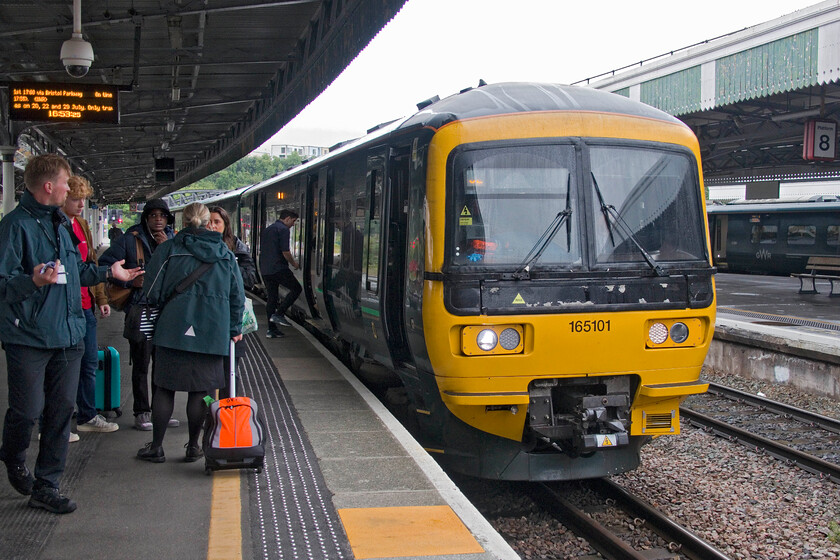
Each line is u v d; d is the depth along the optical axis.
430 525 4.44
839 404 10.16
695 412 9.44
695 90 19.56
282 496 4.89
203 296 5.21
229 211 25.12
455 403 5.89
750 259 30.66
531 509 6.46
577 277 6.00
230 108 24.22
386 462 5.59
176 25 13.57
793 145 28.30
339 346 10.32
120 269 4.73
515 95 6.43
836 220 27.00
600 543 5.68
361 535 4.29
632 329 6.07
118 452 5.75
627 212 6.20
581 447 6.00
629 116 6.38
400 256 7.18
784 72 16.92
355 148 8.54
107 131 27.52
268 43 16.23
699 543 5.49
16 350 4.26
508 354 5.92
